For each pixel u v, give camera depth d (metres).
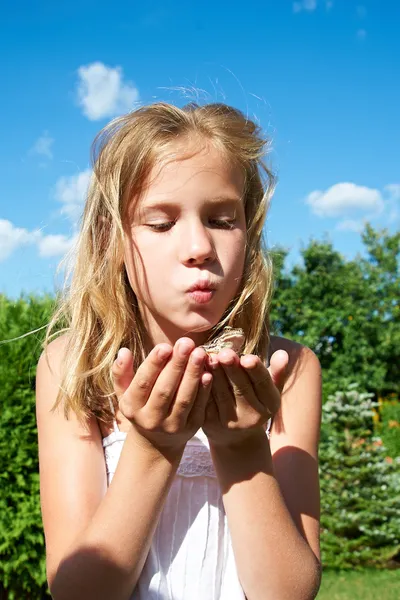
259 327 1.83
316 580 1.49
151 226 1.58
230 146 1.63
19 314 6.11
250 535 1.46
